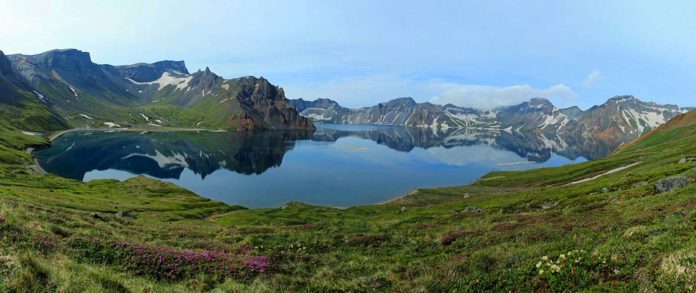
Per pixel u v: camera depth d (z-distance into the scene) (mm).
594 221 31203
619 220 28031
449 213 73562
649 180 64562
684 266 12930
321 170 191250
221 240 39000
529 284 15828
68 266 16422
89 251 22438
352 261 28422
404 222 60438
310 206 109375
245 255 29125
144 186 130250
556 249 21797
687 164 69188
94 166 187750
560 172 144750
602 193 64562
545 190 98938
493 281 17172
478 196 117000
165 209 91375
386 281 22406
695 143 129875
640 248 16109
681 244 15273
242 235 41531
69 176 158500
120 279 16734
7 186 83625
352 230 47750
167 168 191125
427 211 84250
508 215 51750
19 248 19422
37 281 13445
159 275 21969
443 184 158375
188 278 22266
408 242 35875
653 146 163875
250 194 137125
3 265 13875
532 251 22172
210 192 139500
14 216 24578
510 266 19938
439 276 20844
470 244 31344
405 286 20453
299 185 153625
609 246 17688
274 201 127125
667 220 22844
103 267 18766
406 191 143625
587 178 120125
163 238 37281
